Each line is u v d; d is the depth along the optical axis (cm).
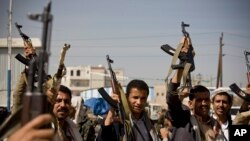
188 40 471
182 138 484
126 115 471
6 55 1669
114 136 470
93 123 796
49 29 155
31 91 154
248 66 681
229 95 600
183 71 462
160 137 526
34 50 470
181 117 495
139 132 475
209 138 518
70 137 498
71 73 9394
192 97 539
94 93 3281
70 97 497
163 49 487
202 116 538
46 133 140
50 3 151
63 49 463
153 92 3309
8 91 1581
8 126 159
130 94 482
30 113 148
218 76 3122
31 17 150
